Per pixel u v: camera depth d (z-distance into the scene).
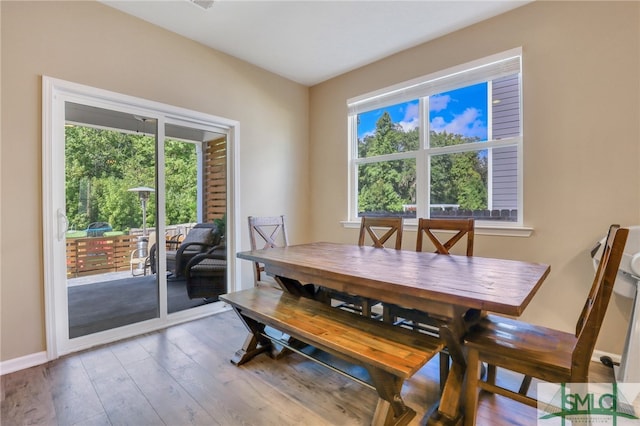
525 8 2.40
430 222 2.52
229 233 3.31
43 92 2.10
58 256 2.21
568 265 2.25
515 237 2.47
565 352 1.30
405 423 1.46
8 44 1.98
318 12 2.50
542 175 2.35
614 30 2.05
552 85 2.29
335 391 1.78
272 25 2.68
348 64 3.46
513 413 1.57
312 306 2.02
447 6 2.43
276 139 3.71
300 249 2.57
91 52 2.32
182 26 2.70
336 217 3.85
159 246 2.76
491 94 2.68
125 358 2.17
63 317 2.24
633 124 2.00
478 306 1.17
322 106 3.97
